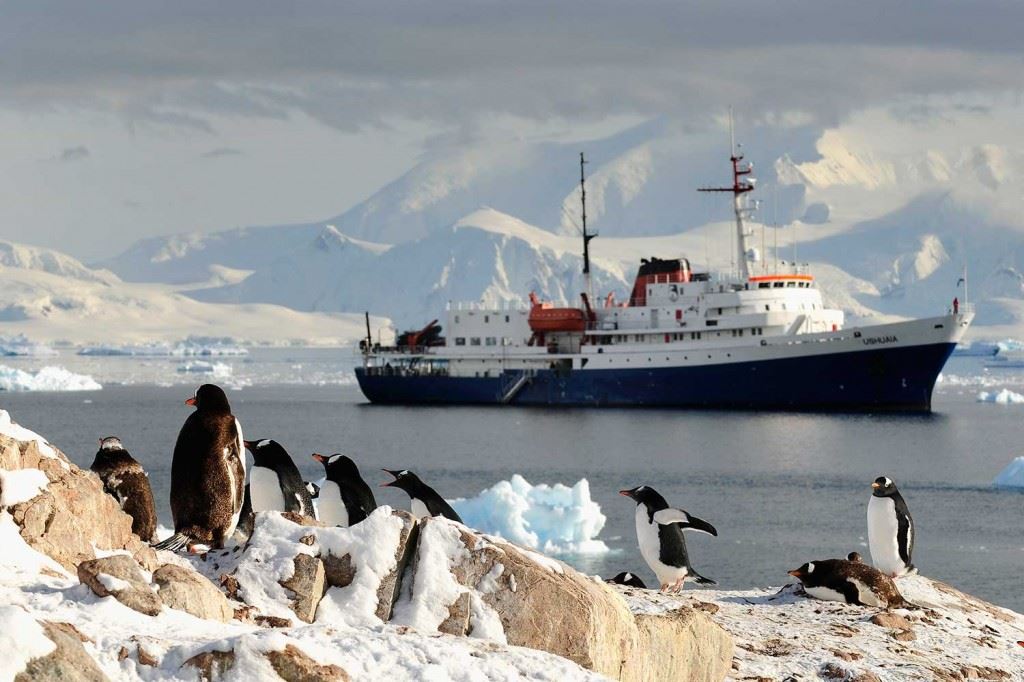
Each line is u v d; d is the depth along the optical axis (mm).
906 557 64750
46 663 23141
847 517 182000
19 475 33219
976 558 140875
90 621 27641
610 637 35906
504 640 33781
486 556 34938
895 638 53344
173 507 37125
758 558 141000
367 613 33812
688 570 61031
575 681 29172
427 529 35312
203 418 36969
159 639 27016
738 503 199750
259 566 34156
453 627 33750
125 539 35531
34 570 30875
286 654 26281
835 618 56188
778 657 47969
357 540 34812
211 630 28641
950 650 52781
